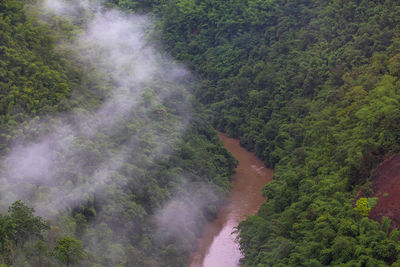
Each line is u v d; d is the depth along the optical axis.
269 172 50.84
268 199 41.09
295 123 50.09
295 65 57.69
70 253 25.80
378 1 53.62
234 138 60.22
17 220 24.77
